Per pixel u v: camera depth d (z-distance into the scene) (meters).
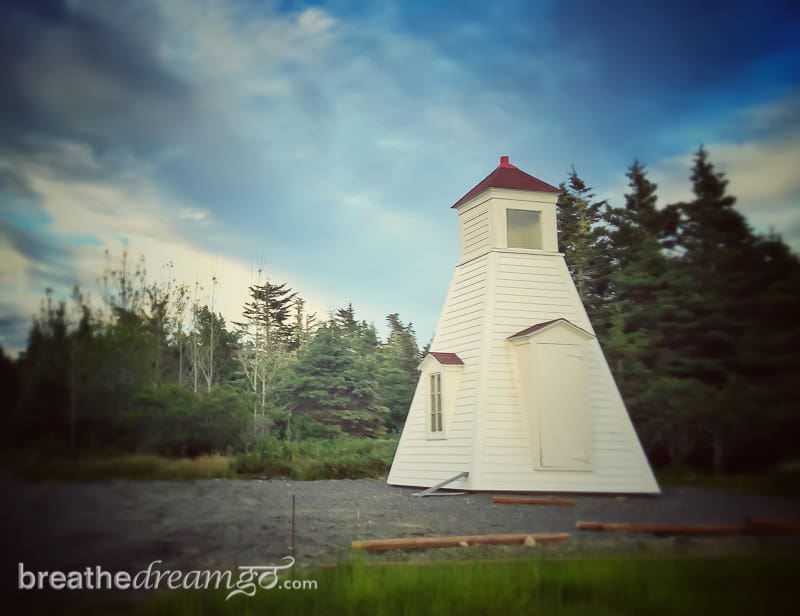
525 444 18.34
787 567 8.76
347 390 37.88
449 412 19.61
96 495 13.61
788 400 20.73
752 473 19.98
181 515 12.28
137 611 7.19
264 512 13.38
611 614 7.36
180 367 24.28
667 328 23.84
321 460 26.11
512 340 19.14
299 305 36.00
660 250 24.64
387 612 7.30
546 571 8.23
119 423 18.38
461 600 7.47
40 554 9.16
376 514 13.64
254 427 25.89
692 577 8.24
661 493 18.58
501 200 20.59
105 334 18.59
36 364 16.66
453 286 21.89
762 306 21.56
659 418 23.66
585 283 30.00
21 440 16.06
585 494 18.12
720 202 22.34
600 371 19.59
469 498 16.80
